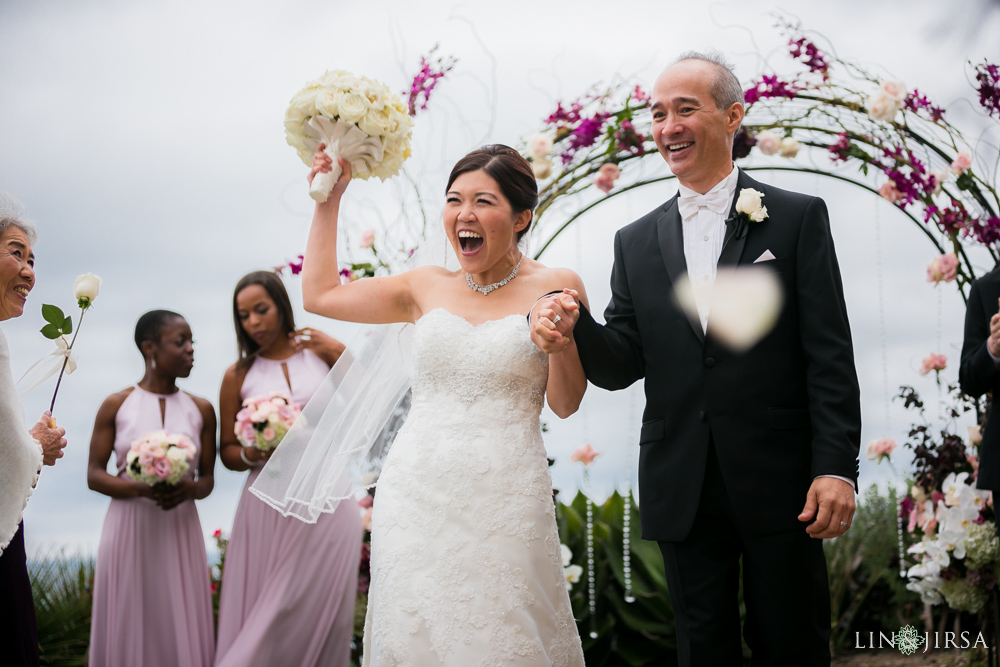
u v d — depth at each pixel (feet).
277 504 9.96
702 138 8.82
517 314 8.82
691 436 8.63
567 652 8.27
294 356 14.30
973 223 13.20
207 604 14.03
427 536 8.05
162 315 14.35
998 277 11.61
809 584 8.32
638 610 14.69
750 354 8.51
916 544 14.34
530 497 8.22
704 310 8.77
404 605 7.89
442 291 9.23
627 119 13.21
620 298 9.48
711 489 8.58
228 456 13.93
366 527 14.58
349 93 9.00
